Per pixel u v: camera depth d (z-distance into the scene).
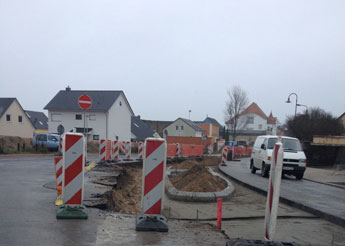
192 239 4.91
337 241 6.32
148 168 5.42
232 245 4.48
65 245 4.43
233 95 48.47
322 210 8.31
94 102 46.44
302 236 6.60
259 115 76.75
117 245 4.51
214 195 10.08
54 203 6.86
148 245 4.56
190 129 67.38
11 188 8.66
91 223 5.47
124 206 8.62
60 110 46.34
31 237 4.70
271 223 4.60
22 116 49.28
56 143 29.16
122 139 49.66
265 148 16.70
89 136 45.41
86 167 13.95
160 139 5.43
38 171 13.20
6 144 26.12
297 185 13.95
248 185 12.98
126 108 50.56
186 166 21.48
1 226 5.18
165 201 9.84
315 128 34.03
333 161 29.34
